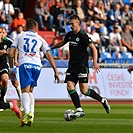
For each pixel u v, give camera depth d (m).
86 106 45.69
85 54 31.23
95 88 54.53
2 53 32.50
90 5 68.25
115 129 25.67
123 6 71.38
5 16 64.19
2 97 34.66
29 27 28.31
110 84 54.97
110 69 55.34
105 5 70.31
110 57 63.53
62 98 53.28
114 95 54.72
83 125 27.83
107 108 33.75
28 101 27.42
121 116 34.53
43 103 50.69
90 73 54.75
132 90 55.12
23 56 27.70
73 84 31.20
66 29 66.75
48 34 67.12
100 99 33.38
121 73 55.41
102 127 26.72
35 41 27.89
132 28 68.88
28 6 70.69
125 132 24.25
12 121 30.20
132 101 54.91
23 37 27.89
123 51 64.81
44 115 35.19
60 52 61.19
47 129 25.39
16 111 28.16
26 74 27.50
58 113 37.12
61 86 53.56
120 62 62.12
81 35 30.88
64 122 29.73
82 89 31.98
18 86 39.78
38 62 27.88
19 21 62.97
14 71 38.66
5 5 64.56
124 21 69.19
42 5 67.50
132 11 71.56
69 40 31.23
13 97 51.44
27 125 26.81
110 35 65.06
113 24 67.75
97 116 34.41
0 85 35.34
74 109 41.84
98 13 67.94
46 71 53.62
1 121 30.20
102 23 67.12
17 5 70.12
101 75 55.09
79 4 67.88
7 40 33.94
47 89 53.25
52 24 67.25
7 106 27.97
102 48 63.75
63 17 67.19
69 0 69.31
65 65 55.22
